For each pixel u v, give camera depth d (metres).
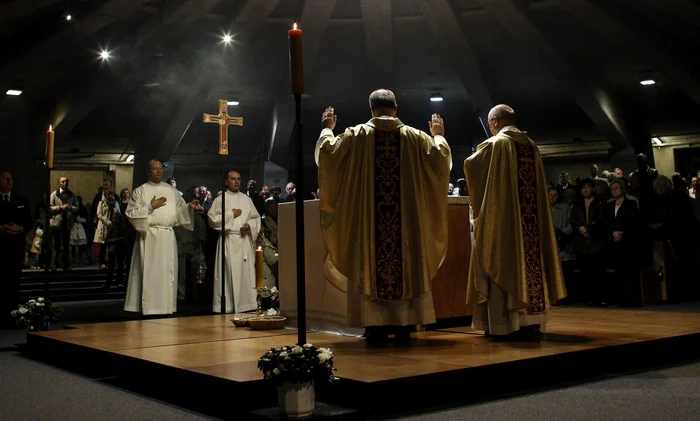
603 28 15.84
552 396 3.90
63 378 4.98
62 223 15.66
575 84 18.39
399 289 5.00
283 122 20.84
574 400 3.78
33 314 6.77
